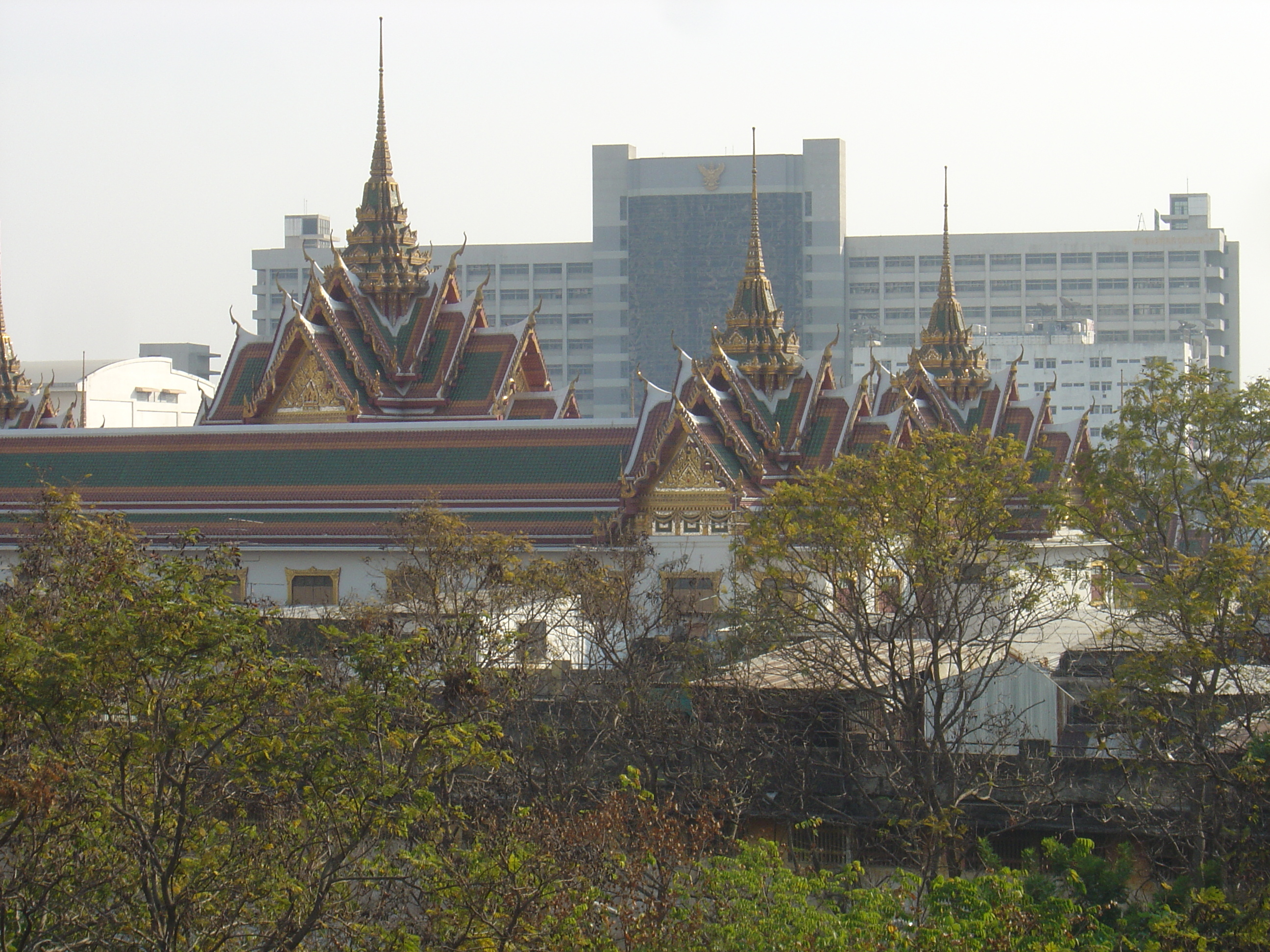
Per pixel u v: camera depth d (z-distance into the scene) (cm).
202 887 10888
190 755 11694
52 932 11069
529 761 17488
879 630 18838
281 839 11425
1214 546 17200
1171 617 17375
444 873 11756
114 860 11181
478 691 15538
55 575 13888
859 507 18900
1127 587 18325
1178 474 18338
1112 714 17625
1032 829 18912
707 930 11788
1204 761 15988
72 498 18025
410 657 11975
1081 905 14700
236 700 10688
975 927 11856
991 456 19238
